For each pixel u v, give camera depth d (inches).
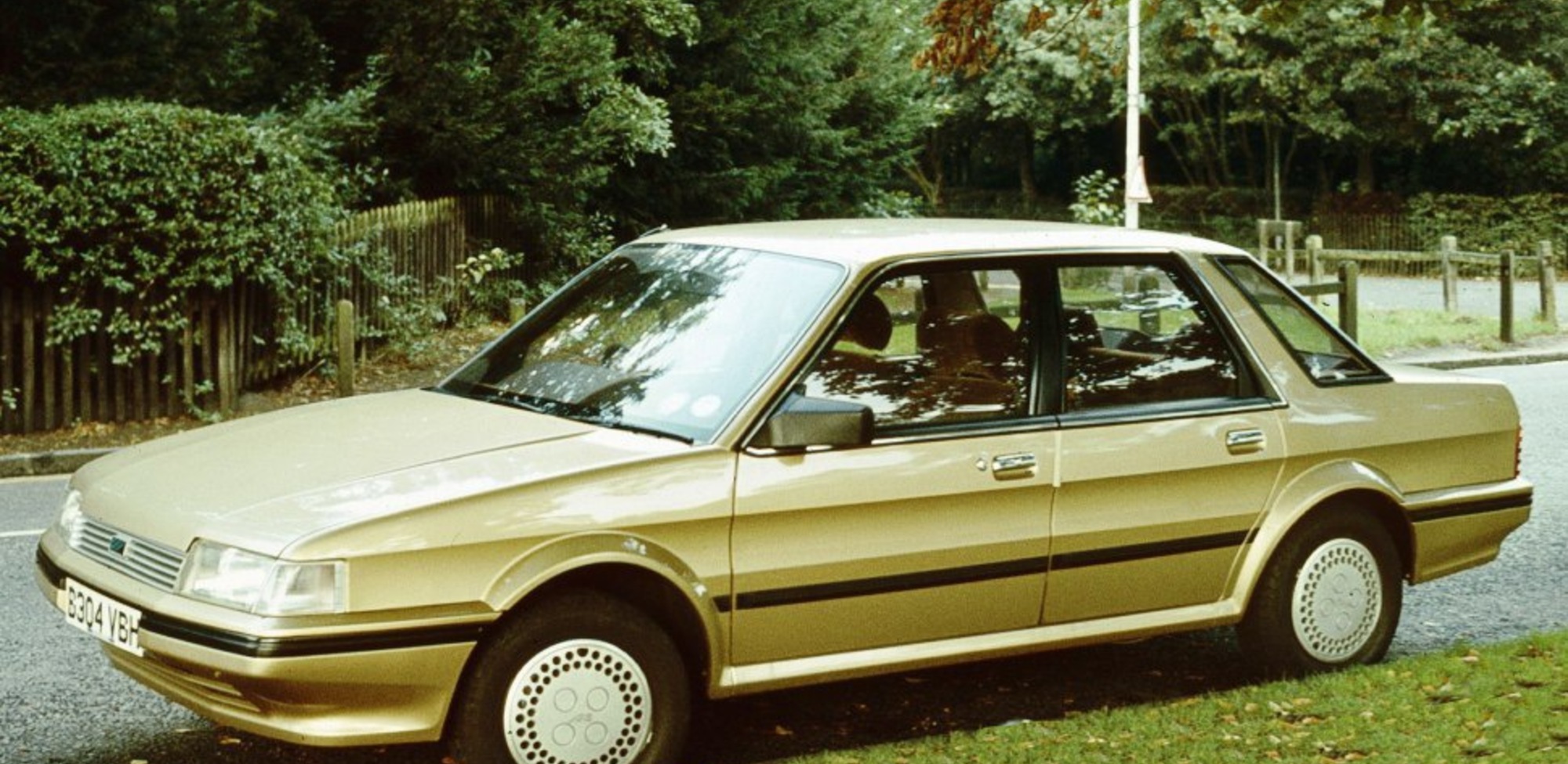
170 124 530.0
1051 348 217.6
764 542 194.1
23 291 516.4
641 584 193.2
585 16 808.3
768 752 215.0
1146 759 197.9
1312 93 1507.1
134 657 187.5
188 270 537.0
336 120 679.7
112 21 623.8
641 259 236.4
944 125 2060.8
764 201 974.4
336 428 207.2
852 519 199.2
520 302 548.7
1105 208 964.6
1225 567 228.4
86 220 514.9
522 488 182.4
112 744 216.4
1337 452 235.8
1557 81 1488.7
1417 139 1519.4
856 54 1037.8
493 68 772.6
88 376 532.1
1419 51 1465.3
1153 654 264.1
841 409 193.6
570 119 806.5
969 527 207.2
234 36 660.1
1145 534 219.9
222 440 208.8
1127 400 221.6
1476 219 1470.2
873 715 231.5
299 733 174.9
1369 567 241.0
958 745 203.6
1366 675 233.0
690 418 198.7
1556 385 661.3
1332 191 1779.0
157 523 183.5
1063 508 213.8
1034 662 259.6
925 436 204.8
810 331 201.8
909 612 205.0
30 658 257.6
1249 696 224.4
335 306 629.3
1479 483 252.4
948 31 384.2
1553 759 195.0
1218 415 226.5
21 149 507.8
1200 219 1750.7
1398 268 1449.3
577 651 185.3
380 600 173.8
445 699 178.7
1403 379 247.9
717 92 893.8
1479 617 289.9
